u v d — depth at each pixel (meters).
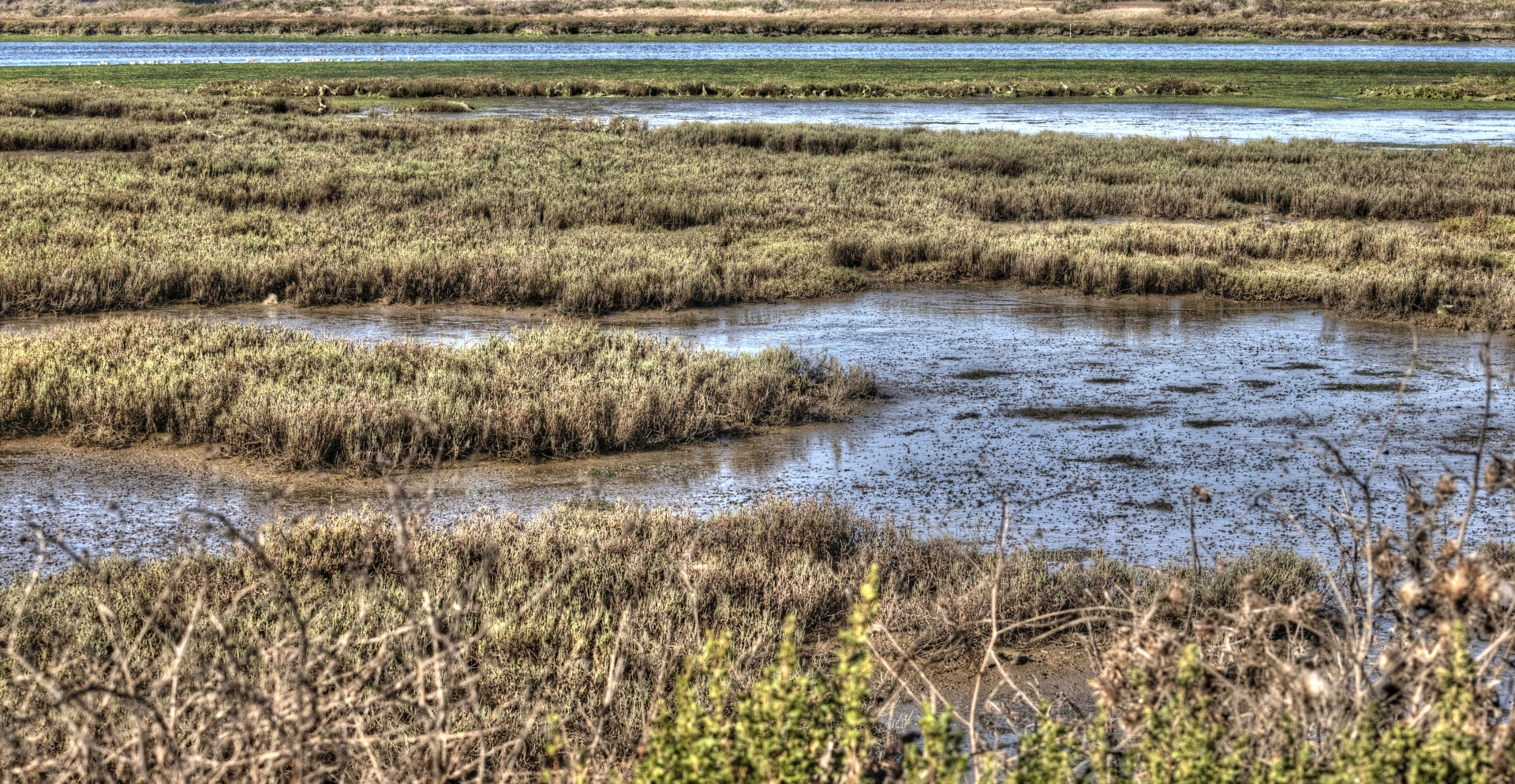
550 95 96.62
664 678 7.62
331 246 30.23
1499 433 16.78
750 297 27.36
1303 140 59.72
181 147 50.41
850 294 28.36
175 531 12.64
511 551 11.09
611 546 11.38
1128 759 5.17
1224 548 12.36
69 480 14.41
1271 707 5.21
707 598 10.30
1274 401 18.67
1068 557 12.13
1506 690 7.71
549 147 54.56
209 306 26.16
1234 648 6.03
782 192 41.97
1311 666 5.61
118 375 17.34
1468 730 4.64
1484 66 132.38
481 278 26.84
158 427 16.38
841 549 11.98
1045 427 17.30
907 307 26.84
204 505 13.59
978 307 26.84
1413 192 41.34
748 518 12.60
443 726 5.39
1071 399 18.83
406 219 35.12
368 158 49.34
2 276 25.17
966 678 9.37
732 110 84.12
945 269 30.34
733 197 40.09
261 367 18.08
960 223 36.34
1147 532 12.95
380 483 14.41
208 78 108.00
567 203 37.75
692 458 15.89
